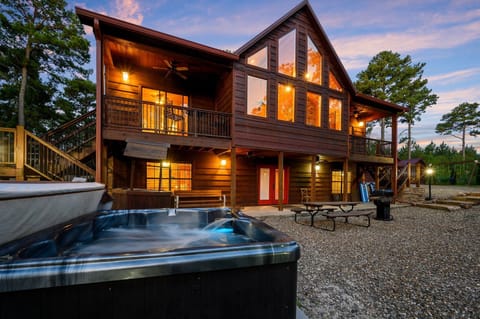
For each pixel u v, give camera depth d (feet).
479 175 61.16
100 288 3.58
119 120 19.53
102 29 15.76
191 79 24.90
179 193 22.35
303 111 25.07
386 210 20.62
